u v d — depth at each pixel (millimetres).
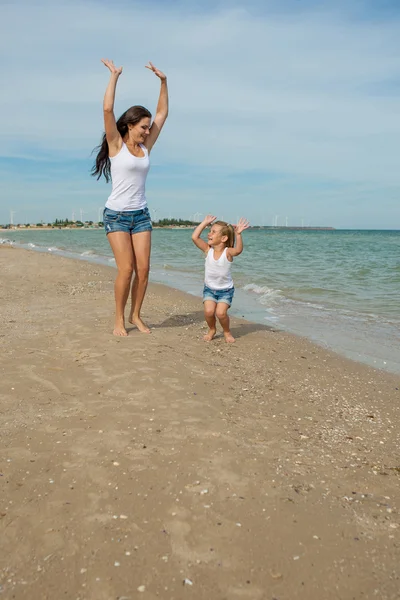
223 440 3295
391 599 1997
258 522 2441
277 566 2154
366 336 6902
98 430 3367
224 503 2582
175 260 19516
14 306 7949
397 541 2355
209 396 4113
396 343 6535
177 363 4934
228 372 4879
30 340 5566
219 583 2045
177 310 8156
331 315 8391
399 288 11555
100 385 4207
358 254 24016
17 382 4227
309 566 2160
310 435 3537
